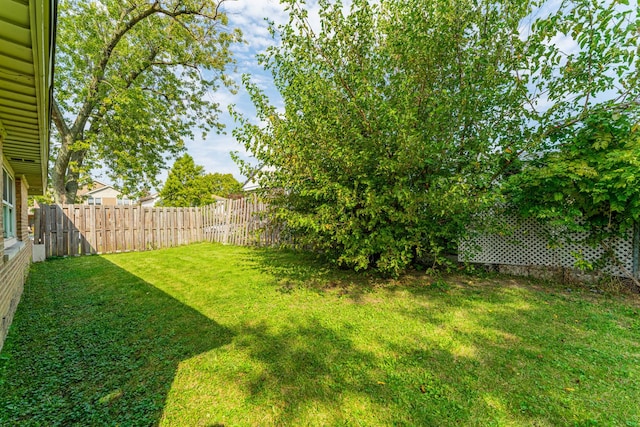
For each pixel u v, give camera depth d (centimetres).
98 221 917
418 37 411
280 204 529
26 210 690
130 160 1252
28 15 146
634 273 451
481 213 530
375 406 204
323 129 409
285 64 468
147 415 193
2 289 292
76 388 221
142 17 1086
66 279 557
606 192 419
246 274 572
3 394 212
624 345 285
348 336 307
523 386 224
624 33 386
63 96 1086
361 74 397
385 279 521
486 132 472
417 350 278
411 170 454
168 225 1067
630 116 422
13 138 349
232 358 265
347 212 463
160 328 328
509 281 512
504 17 463
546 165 481
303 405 205
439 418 192
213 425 187
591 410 198
